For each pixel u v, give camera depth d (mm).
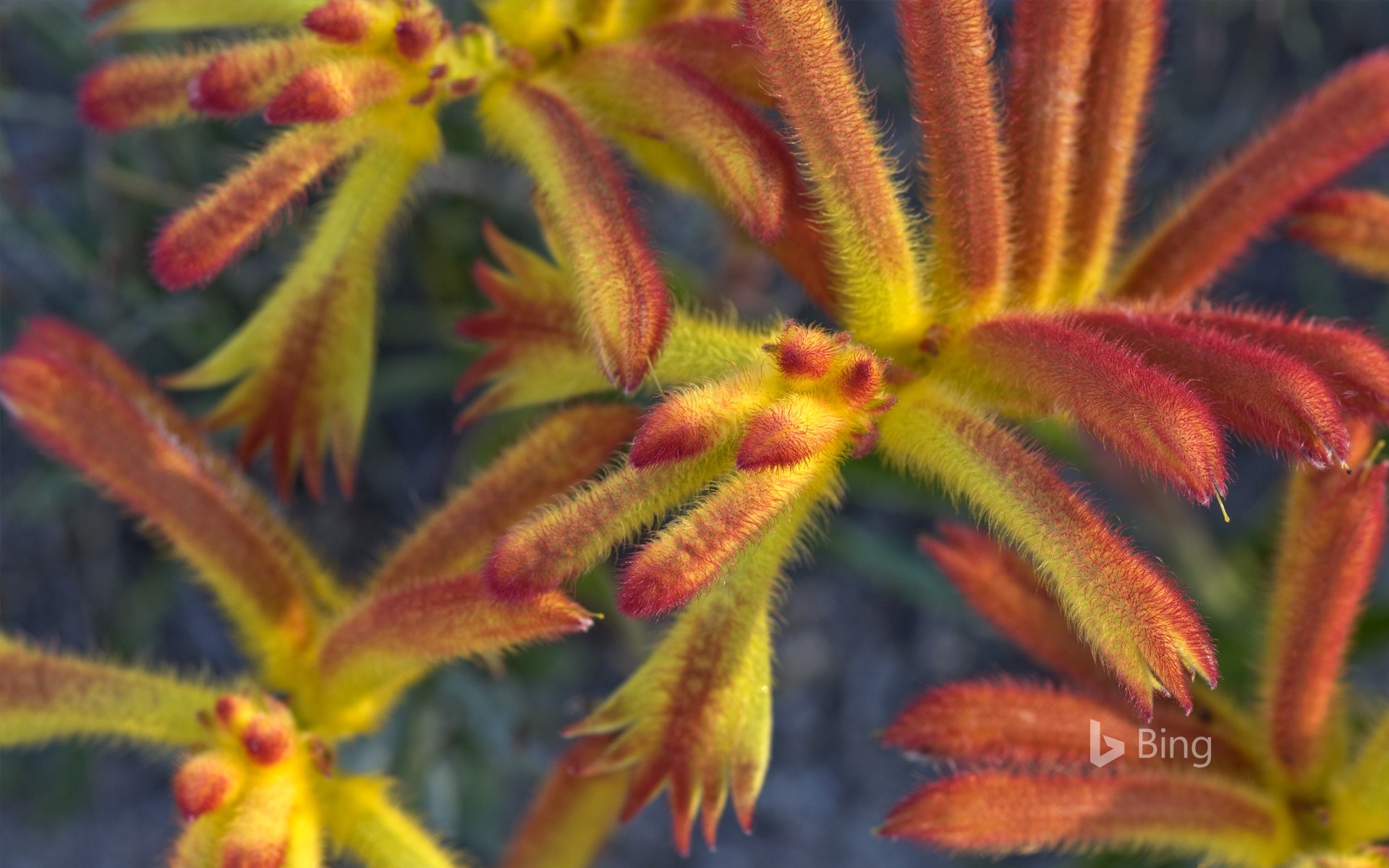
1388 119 356
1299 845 355
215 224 338
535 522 317
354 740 439
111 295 513
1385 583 499
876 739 580
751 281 495
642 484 320
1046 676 559
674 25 355
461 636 341
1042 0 343
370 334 366
